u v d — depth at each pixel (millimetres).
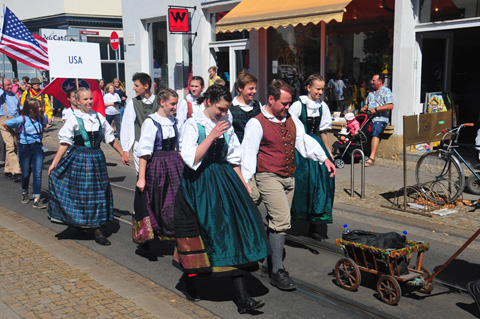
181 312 3936
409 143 6719
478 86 13922
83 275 4691
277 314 4051
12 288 4379
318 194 5477
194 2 14906
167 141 5031
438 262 5102
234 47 14242
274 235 4520
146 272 4980
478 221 6309
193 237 3861
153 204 5031
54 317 3812
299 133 4766
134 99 5973
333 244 5656
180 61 15945
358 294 4426
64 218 5684
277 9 11234
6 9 10062
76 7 22984
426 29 10094
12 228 6289
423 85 10688
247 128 4473
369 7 11070
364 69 11531
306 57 12781
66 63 7426
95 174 5672
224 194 3963
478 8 9445
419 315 4020
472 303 4230
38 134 7516
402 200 7348
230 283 4715
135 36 17656
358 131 9898
